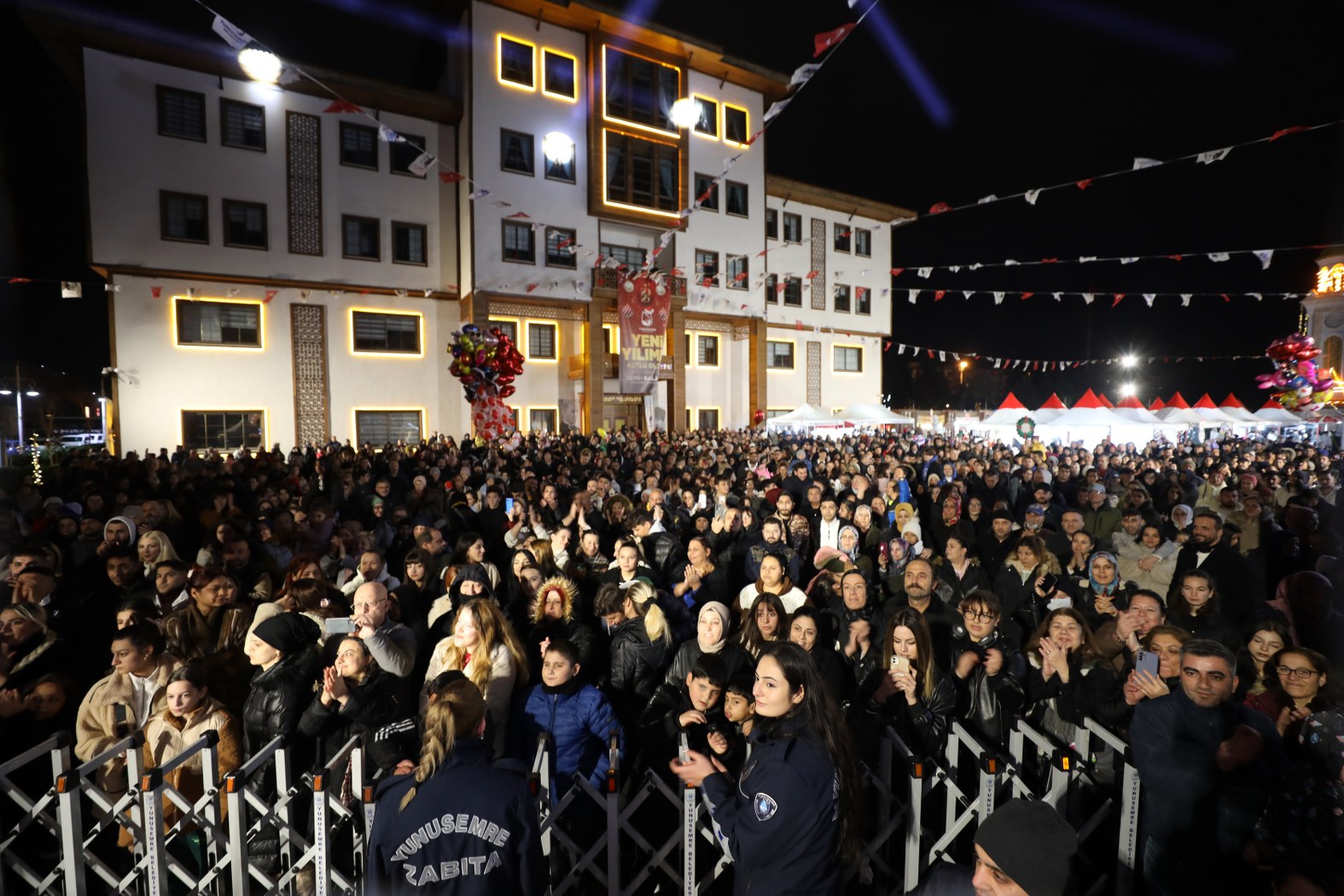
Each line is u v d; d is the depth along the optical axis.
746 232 32.59
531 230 27.08
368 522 9.32
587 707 3.58
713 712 3.48
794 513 8.00
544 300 27.28
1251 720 2.79
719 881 3.38
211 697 3.52
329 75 24.09
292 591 4.50
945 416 36.56
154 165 21.69
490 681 3.80
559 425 29.12
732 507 8.31
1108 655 3.92
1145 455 17.41
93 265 20.92
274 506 8.10
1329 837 2.22
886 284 38.75
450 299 27.19
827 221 36.38
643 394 28.98
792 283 34.91
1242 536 7.39
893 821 3.08
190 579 4.43
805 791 2.28
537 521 7.83
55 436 34.44
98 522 6.80
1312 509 6.21
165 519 7.41
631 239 30.27
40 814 2.94
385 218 25.70
